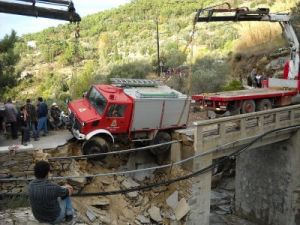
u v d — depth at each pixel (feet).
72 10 28.99
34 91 143.84
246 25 142.72
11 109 51.01
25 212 36.63
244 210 76.18
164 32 204.33
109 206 48.11
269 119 62.44
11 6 27.20
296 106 66.23
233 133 55.36
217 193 84.64
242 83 98.37
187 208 50.62
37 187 23.97
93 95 50.75
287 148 68.44
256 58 116.47
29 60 205.67
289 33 71.15
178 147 52.26
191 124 60.90
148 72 121.39
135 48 186.29
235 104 62.08
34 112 50.62
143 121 50.31
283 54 111.04
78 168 47.73
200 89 98.22
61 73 166.91
